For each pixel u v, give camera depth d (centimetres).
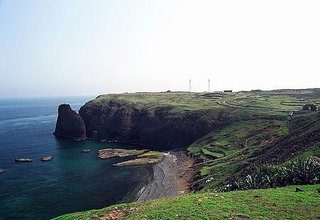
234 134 10369
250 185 3456
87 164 9725
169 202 2903
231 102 15362
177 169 8688
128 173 8531
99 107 16175
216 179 6284
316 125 5956
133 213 2734
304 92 18962
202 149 10012
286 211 2262
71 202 6350
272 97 16775
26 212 5831
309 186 2962
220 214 2303
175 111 13712
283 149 5659
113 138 14525
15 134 16250
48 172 8794
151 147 12706
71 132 14912
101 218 2898
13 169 9188
